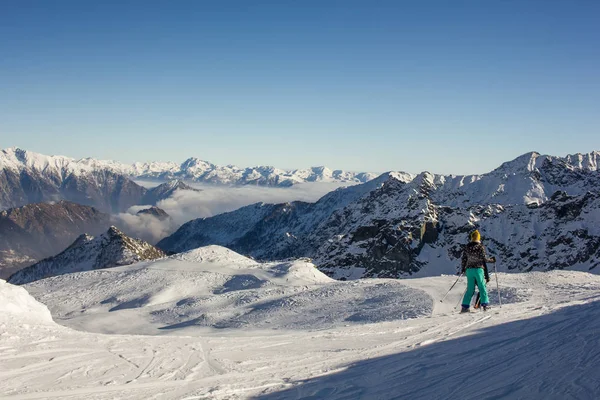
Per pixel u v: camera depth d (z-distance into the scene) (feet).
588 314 41.06
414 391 23.11
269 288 212.43
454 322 46.44
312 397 23.04
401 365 29.25
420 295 114.21
